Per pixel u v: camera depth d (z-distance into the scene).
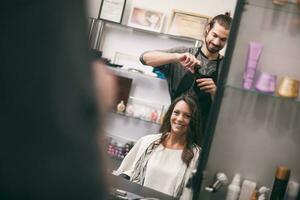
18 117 0.23
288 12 1.56
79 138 0.24
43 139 0.23
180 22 2.48
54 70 0.24
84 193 0.24
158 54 2.46
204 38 2.40
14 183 0.23
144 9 2.55
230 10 2.43
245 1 1.55
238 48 1.57
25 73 0.23
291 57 1.57
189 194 1.53
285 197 1.54
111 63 2.54
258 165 1.59
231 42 1.52
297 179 1.58
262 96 1.58
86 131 0.24
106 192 0.25
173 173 1.85
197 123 1.99
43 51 0.23
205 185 1.55
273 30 1.57
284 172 1.53
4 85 0.23
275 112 1.58
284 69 1.58
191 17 2.46
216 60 2.32
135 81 2.57
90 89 0.25
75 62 0.24
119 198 1.40
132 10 2.56
